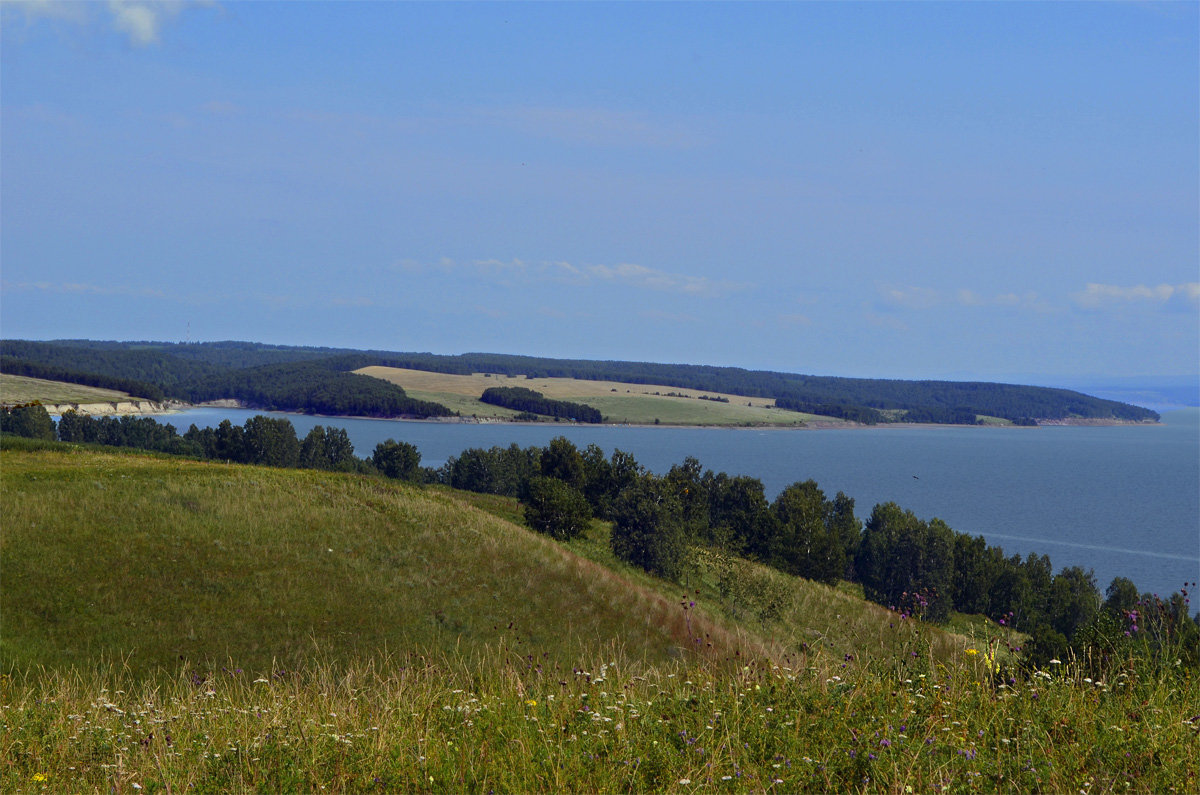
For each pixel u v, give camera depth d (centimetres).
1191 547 19425
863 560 9994
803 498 9288
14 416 16162
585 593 3941
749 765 598
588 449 10181
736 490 10119
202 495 4331
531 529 6456
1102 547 19200
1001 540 19725
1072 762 582
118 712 886
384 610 3403
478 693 873
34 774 671
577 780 576
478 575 3953
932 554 7850
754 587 5009
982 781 559
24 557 3325
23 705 893
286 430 14912
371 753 652
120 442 17275
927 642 862
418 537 4306
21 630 2816
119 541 3625
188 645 2888
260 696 957
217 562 3603
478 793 579
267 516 4203
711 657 1007
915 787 547
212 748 710
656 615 3775
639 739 658
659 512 5984
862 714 686
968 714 675
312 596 3438
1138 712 671
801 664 874
